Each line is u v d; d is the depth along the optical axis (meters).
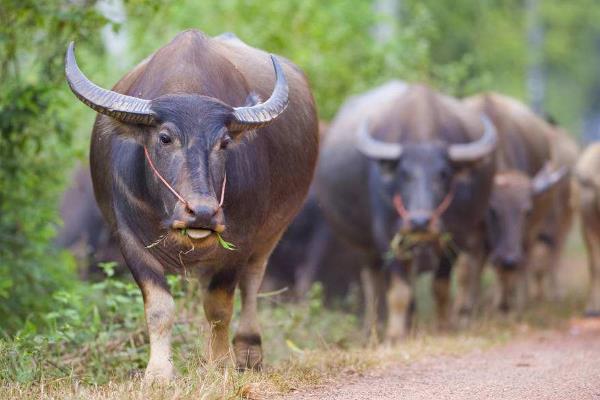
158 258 23.97
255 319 27.39
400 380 25.53
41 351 24.92
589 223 46.56
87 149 40.28
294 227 49.44
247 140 24.12
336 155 44.69
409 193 38.31
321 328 35.75
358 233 44.41
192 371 23.42
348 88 53.94
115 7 34.19
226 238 24.12
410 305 39.25
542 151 50.88
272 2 50.69
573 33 125.38
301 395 23.39
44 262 33.72
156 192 22.77
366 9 56.31
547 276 54.44
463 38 90.94
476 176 40.94
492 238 44.53
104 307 32.06
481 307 45.19
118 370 25.39
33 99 31.66
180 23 47.91
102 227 43.78
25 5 31.34
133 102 22.61
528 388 24.31
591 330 40.28
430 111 41.03
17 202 33.22
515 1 106.94
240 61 26.66
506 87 103.19
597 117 161.50
